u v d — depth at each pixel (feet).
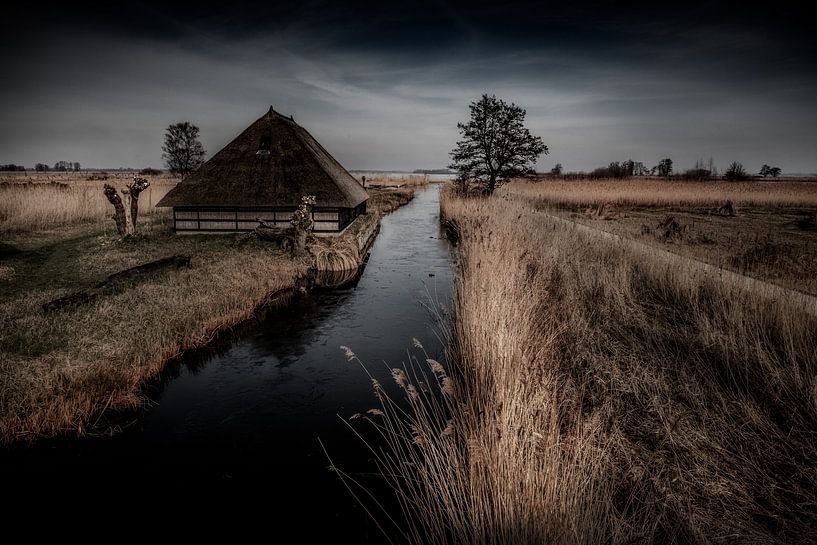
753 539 10.46
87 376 19.49
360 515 13.79
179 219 56.29
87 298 28.99
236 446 17.53
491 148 109.70
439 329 30.60
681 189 130.41
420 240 70.23
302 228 46.73
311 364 25.08
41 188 82.74
